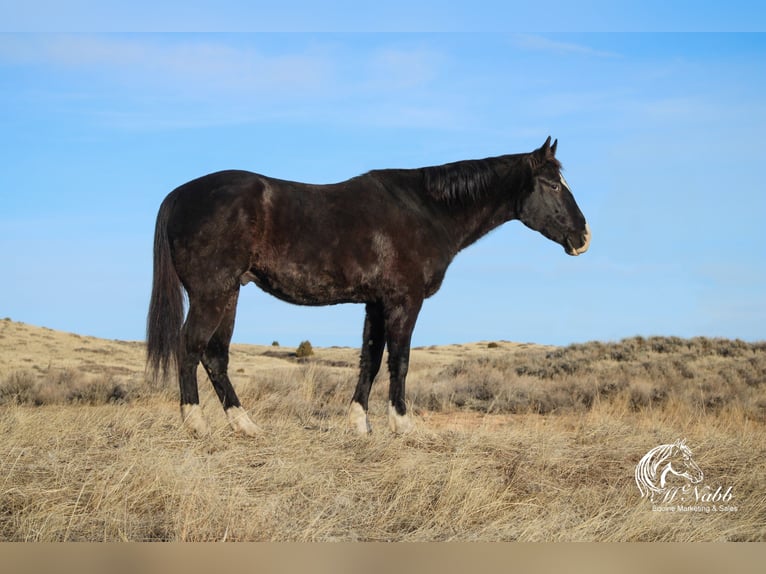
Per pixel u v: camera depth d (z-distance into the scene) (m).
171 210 8.18
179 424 8.33
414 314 8.80
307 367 21.12
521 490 6.75
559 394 16.69
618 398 16.39
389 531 5.72
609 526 5.88
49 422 8.20
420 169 9.30
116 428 8.20
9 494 5.64
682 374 22.70
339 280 8.47
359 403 8.93
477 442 7.92
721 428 11.19
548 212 9.60
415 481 6.41
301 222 8.27
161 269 8.14
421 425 8.96
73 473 6.20
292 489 6.26
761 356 25.28
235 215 8.00
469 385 18.11
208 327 8.04
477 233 9.54
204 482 6.01
